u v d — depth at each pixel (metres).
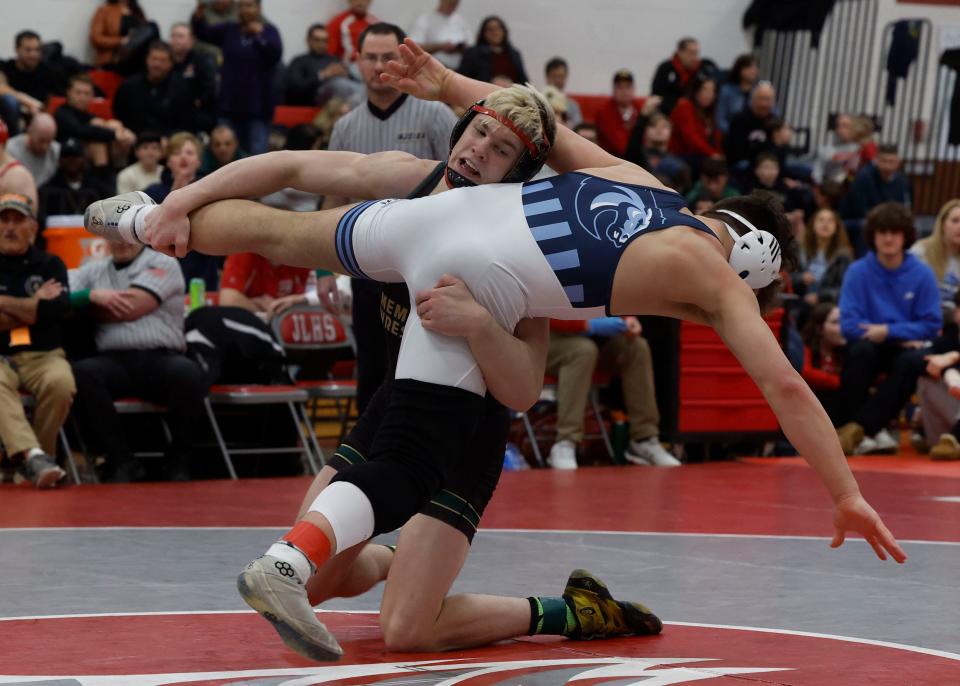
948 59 19.92
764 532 7.08
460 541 4.10
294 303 10.64
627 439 12.11
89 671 3.60
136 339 9.73
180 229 4.18
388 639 4.04
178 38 15.25
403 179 4.15
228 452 10.05
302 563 3.39
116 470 9.60
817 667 3.79
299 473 10.84
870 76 20.78
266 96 15.47
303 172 4.20
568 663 3.84
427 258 3.78
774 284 4.32
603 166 4.08
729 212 4.10
